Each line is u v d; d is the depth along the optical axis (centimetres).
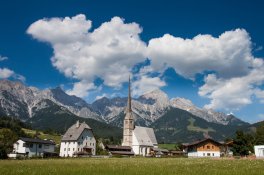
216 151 14138
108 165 4206
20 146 14500
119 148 19162
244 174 2661
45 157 9850
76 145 16362
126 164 4578
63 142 16875
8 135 11119
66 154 16588
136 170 3173
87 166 3894
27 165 4241
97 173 2839
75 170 3125
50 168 3459
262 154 10262
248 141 11400
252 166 3769
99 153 17475
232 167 3619
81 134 16725
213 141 14225
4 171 2984
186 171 3050
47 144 15700
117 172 2953
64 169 3272
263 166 3766
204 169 3306
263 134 12256
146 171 3052
